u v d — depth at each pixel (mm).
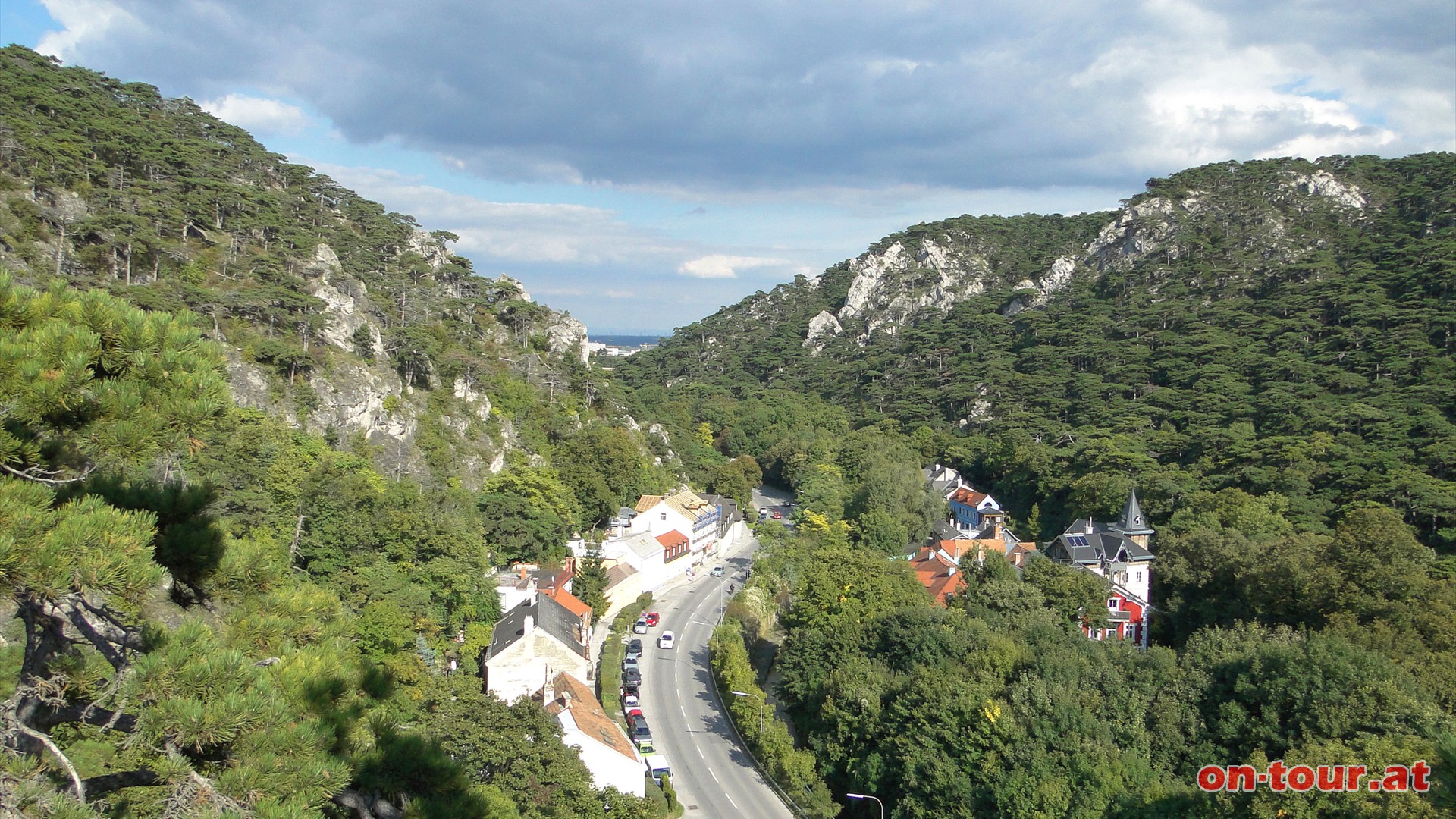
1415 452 96438
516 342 116000
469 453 86438
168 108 130000
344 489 57938
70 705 13766
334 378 77812
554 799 37656
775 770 50688
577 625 63031
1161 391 136750
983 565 72125
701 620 79750
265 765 12648
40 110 93500
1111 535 83250
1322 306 149125
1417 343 123625
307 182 130250
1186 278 180500
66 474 13992
